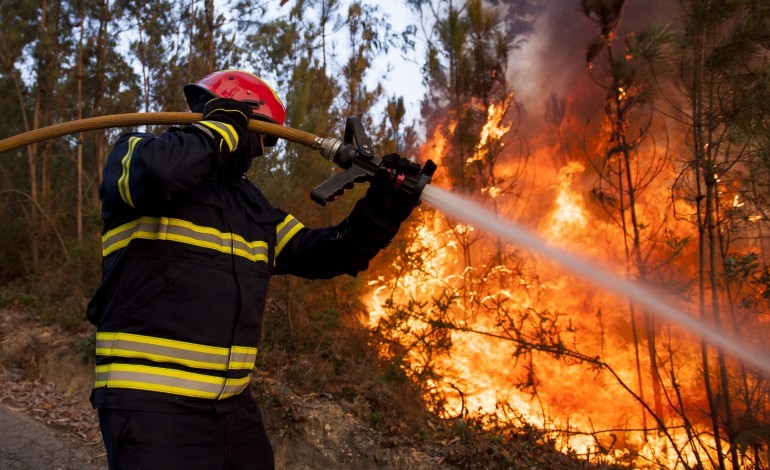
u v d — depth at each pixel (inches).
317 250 86.6
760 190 123.0
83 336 229.0
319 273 88.4
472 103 227.0
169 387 71.0
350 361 184.2
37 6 358.0
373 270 204.1
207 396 72.9
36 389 204.8
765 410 123.3
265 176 193.5
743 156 122.9
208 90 88.6
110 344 71.8
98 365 73.6
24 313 263.7
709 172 125.6
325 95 238.1
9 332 239.3
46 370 213.5
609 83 228.8
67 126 79.1
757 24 120.5
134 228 74.7
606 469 139.3
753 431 115.3
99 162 355.3
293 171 192.5
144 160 68.2
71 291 277.7
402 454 143.3
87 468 158.1
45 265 321.4
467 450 139.8
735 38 122.4
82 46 352.8
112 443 69.7
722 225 131.5
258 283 78.7
